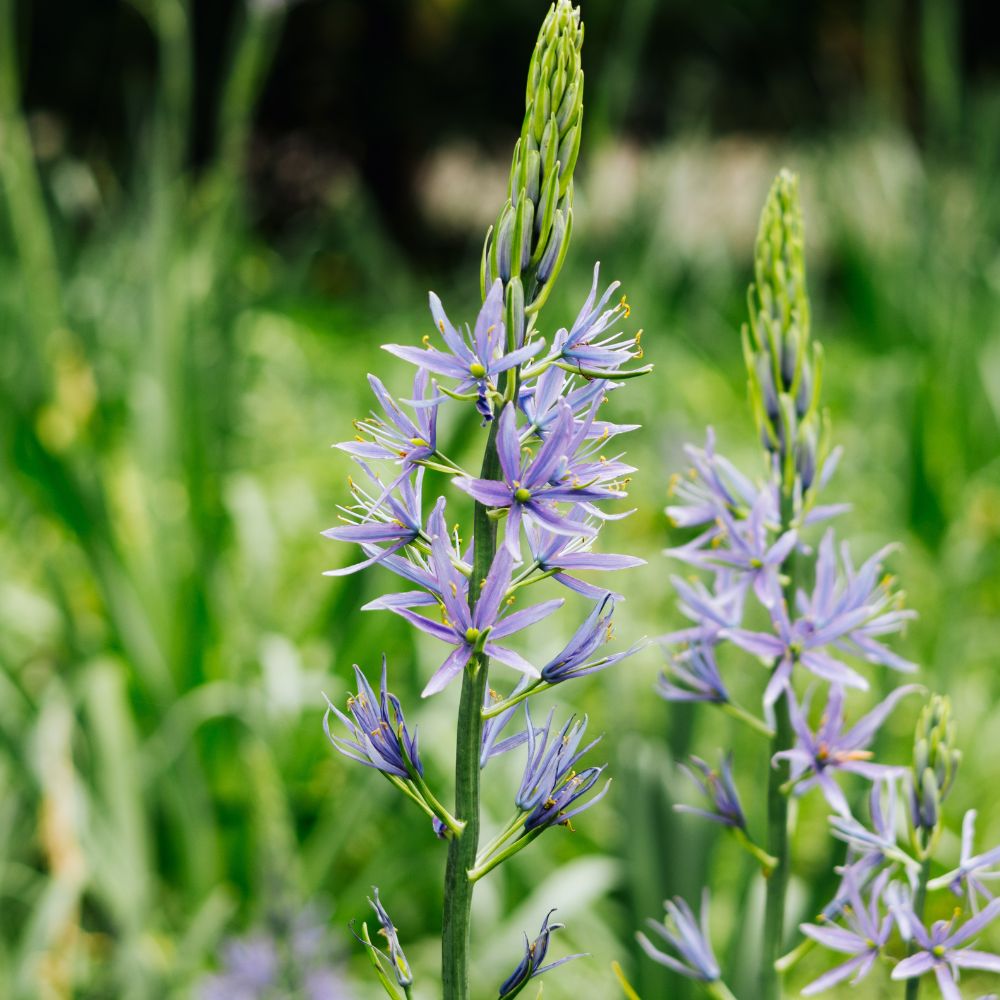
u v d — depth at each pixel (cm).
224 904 197
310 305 536
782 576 110
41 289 250
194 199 310
